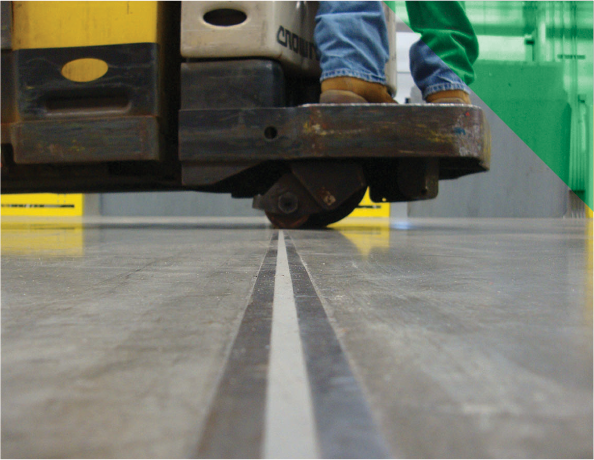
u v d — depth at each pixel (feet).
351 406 0.97
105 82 8.75
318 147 8.25
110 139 8.75
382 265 3.79
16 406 0.99
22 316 1.92
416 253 4.87
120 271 3.42
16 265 3.80
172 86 9.51
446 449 0.80
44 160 8.93
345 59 8.33
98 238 7.63
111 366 1.26
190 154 8.62
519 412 0.95
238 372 1.19
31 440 0.84
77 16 8.77
